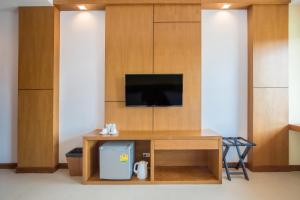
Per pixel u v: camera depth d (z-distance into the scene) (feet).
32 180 10.53
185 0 11.64
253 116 11.78
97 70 12.46
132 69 11.87
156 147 10.04
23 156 11.67
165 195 8.91
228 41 12.41
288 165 11.80
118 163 10.07
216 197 8.73
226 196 8.82
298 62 12.04
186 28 11.85
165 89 11.61
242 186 9.78
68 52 12.41
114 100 11.91
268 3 11.71
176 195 8.91
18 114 11.73
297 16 12.03
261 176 11.02
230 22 12.39
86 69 12.43
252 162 11.77
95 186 9.81
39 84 11.78
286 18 11.89
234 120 12.42
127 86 11.59
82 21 12.42
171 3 11.73
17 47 12.30
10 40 12.32
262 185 9.88
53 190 9.39
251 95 11.98
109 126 10.80
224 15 12.38
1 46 12.30
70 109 12.41
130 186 9.80
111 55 11.89
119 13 11.87
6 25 12.30
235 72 12.41
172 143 10.03
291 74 12.03
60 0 11.61
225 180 10.48
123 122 11.88
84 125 12.44
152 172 10.01
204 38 12.41
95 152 11.53
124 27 11.87
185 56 11.85
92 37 12.43
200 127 11.85
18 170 11.62
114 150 10.05
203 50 12.41
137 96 11.61
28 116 11.73
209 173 10.98
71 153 11.29
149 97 11.61
